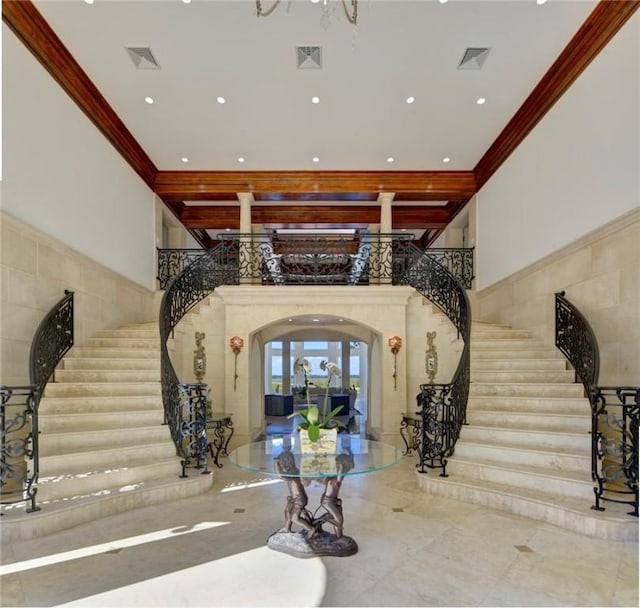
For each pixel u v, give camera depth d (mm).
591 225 4535
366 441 4051
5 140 3908
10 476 3328
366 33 4414
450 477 4148
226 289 6766
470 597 2357
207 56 4742
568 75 4844
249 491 4223
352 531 3236
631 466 3148
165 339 5211
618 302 4215
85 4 3998
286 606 2275
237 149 6930
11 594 2395
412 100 5609
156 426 4574
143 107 5742
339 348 15992
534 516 3451
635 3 3848
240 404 6629
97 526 3318
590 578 2545
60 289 4871
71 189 5059
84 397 4703
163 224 9141
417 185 7809
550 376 5051
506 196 6645
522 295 6191
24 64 4160
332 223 9609
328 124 6203
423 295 7121
